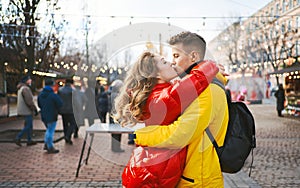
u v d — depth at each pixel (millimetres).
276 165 5312
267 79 26312
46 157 6066
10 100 14508
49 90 6477
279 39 21703
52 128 6531
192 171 1457
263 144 7320
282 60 17750
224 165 1544
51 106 6465
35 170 5035
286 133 9109
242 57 30656
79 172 4898
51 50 15266
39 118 15438
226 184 4203
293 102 14719
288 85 15430
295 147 6941
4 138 8320
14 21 13109
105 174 4762
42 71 15148
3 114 12797
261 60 26625
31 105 7324
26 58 13867
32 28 13328
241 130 1571
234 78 25266
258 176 4633
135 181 1437
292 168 5109
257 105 23109
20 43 13453
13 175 4719
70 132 7668
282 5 17297
